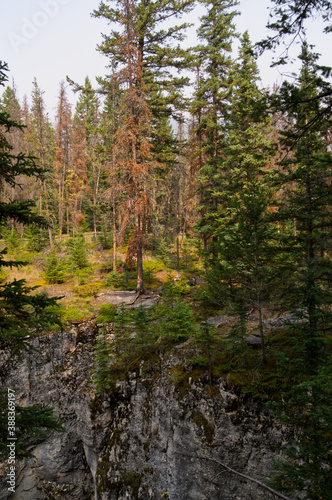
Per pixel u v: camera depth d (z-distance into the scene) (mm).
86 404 14680
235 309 10477
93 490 16062
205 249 21125
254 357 10703
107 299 19859
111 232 32594
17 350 5965
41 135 31922
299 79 5223
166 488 11688
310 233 9297
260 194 10422
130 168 19891
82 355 16328
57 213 43531
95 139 45250
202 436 10633
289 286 9078
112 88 23094
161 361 13602
